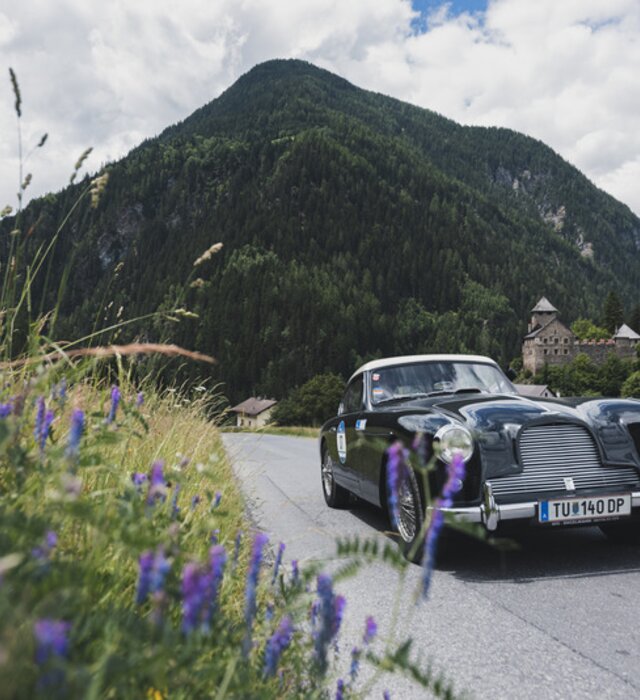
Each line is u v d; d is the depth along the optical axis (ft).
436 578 12.71
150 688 3.52
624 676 8.02
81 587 3.14
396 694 7.44
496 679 7.95
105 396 7.89
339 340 474.08
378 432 15.47
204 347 477.36
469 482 12.73
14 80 6.88
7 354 6.68
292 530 17.22
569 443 13.38
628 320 525.34
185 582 2.73
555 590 11.75
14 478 4.74
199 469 6.03
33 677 2.22
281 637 4.01
